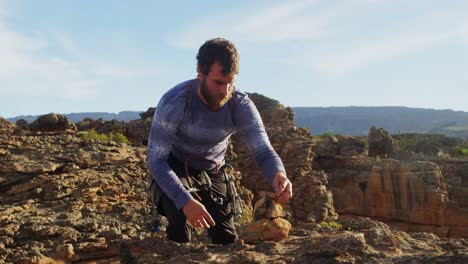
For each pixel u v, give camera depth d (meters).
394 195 43.25
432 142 67.25
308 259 4.51
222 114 4.90
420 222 42.84
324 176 34.47
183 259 4.89
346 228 13.30
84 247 14.14
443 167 50.75
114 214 17.56
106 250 14.36
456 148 64.75
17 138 22.56
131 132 38.12
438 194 42.62
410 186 43.12
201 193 5.38
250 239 6.71
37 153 21.06
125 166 21.91
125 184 20.17
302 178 33.44
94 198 18.41
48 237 14.62
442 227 42.50
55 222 15.53
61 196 18.06
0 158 19.89
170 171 4.73
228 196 5.56
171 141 4.89
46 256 13.59
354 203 43.72
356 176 44.22
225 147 5.46
